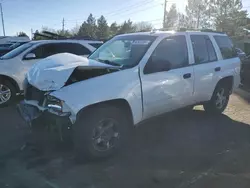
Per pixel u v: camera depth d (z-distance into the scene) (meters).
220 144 4.54
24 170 3.63
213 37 5.87
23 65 7.12
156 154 4.15
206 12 52.97
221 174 3.57
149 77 4.30
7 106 6.86
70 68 3.80
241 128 5.32
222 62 5.88
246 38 37.41
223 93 6.11
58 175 3.53
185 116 6.05
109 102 3.89
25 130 4.97
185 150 4.30
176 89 4.77
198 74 5.21
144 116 4.35
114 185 3.32
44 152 4.13
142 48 4.53
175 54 4.90
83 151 3.76
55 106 3.62
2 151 4.16
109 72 3.97
